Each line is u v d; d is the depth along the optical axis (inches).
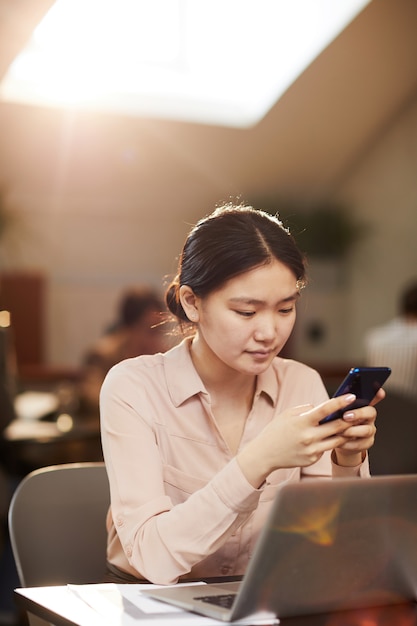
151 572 58.1
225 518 56.8
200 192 348.8
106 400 68.0
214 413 70.2
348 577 50.7
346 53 286.5
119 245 351.3
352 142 341.1
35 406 188.9
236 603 47.9
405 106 326.0
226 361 62.0
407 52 292.7
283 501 46.9
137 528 60.7
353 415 54.6
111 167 323.6
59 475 77.9
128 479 64.4
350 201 363.9
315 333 375.6
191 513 57.6
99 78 287.6
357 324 374.9
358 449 57.1
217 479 57.2
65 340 344.2
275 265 59.6
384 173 346.0
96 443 152.0
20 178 321.1
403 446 128.3
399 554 51.7
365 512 49.9
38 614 53.7
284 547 47.6
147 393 68.5
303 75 293.4
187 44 295.0
